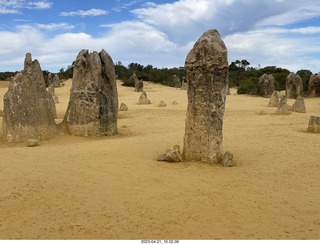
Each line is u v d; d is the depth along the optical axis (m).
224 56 9.73
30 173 8.91
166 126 19.69
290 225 5.76
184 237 5.24
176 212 6.31
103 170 9.30
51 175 8.73
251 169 9.55
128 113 26.81
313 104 34.66
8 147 13.17
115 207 6.54
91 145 13.34
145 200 6.94
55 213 6.23
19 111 14.23
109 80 16.38
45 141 14.56
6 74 80.75
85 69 16.03
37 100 14.68
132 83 57.34
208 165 9.99
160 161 10.47
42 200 6.91
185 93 45.34
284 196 7.27
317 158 10.84
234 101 36.44
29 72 14.53
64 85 61.34
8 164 9.88
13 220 5.91
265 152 11.87
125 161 10.44
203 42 9.98
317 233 5.44
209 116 10.08
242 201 6.93
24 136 14.23
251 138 14.81
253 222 5.88
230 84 62.84
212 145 10.15
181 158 10.46
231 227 5.66
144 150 12.20
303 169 9.55
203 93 10.12
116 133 16.94
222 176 8.80
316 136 15.16
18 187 7.73
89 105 15.59
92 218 6.00
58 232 5.41
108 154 11.47
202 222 5.86
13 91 14.26
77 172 9.06
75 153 11.60
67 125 15.92
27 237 5.22
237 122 20.80
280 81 56.62
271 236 5.30
